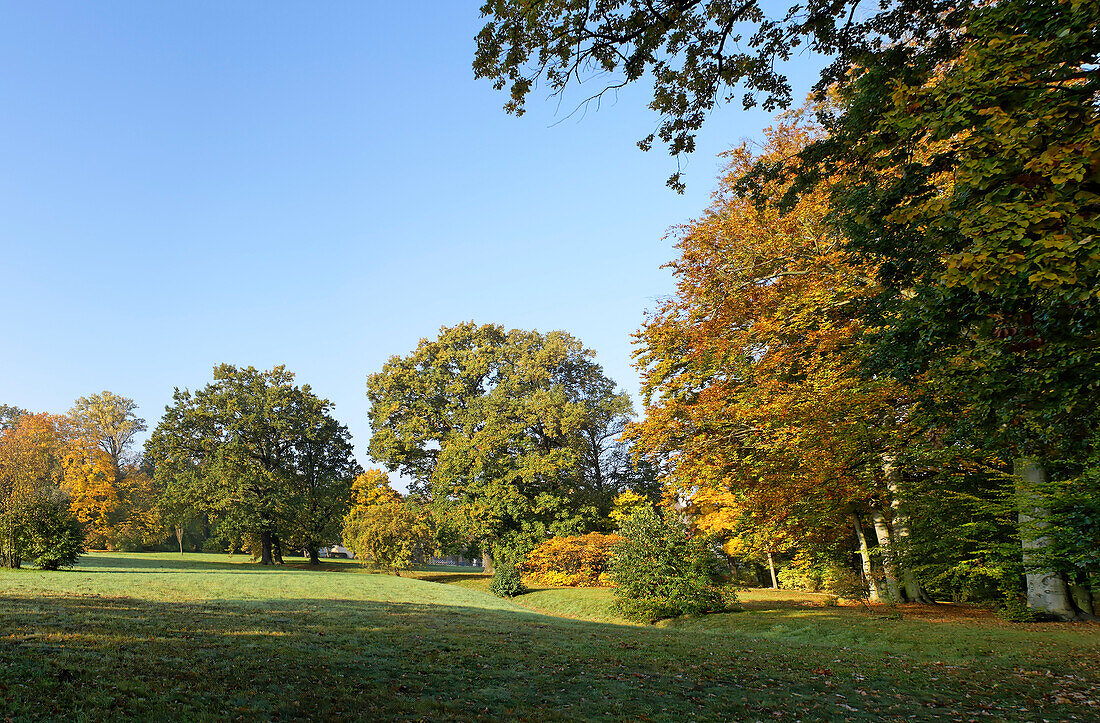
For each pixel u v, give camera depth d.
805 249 18.58
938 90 7.52
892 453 17.47
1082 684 9.05
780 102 9.64
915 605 21.12
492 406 42.38
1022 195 6.68
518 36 8.67
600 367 47.78
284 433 52.72
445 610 19.09
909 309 8.76
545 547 36.72
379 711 6.24
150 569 31.36
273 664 7.89
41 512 25.80
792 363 17.12
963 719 7.28
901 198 9.46
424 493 46.16
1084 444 8.24
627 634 14.84
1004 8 7.12
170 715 5.51
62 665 6.80
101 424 67.38
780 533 23.02
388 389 46.62
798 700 7.93
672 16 8.66
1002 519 17.11
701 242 20.25
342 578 31.62
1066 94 6.55
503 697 7.31
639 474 47.03
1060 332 7.09
